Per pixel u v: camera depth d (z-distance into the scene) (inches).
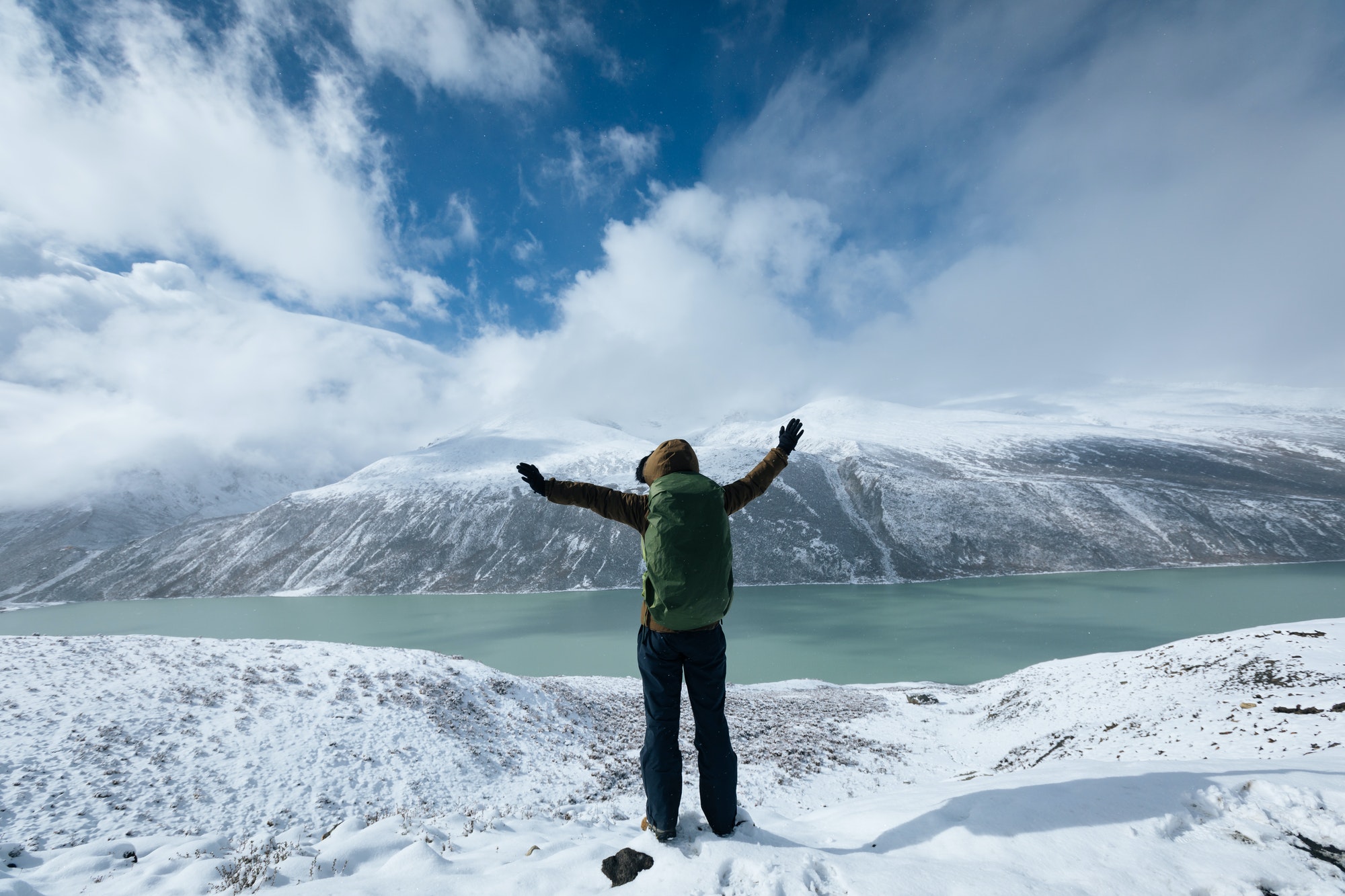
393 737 675.4
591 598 3973.9
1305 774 124.3
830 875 103.1
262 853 177.0
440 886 116.9
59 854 205.9
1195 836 107.1
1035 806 120.6
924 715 1108.5
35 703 617.9
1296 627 757.9
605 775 670.5
